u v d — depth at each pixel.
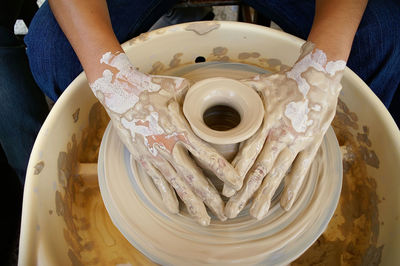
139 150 0.87
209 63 1.25
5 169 1.65
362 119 1.12
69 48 1.29
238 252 0.82
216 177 0.83
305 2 1.36
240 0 1.74
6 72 1.42
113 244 0.99
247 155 0.78
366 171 1.08
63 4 0.95
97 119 1.25
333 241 1.00
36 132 1.58
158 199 0.91
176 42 1.31
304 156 0.85
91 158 1.20
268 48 1.31
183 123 0.82
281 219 0.86
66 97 1.11
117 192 0.92
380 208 0.98
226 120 0.87
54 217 0.94
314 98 0.86
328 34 0.92
